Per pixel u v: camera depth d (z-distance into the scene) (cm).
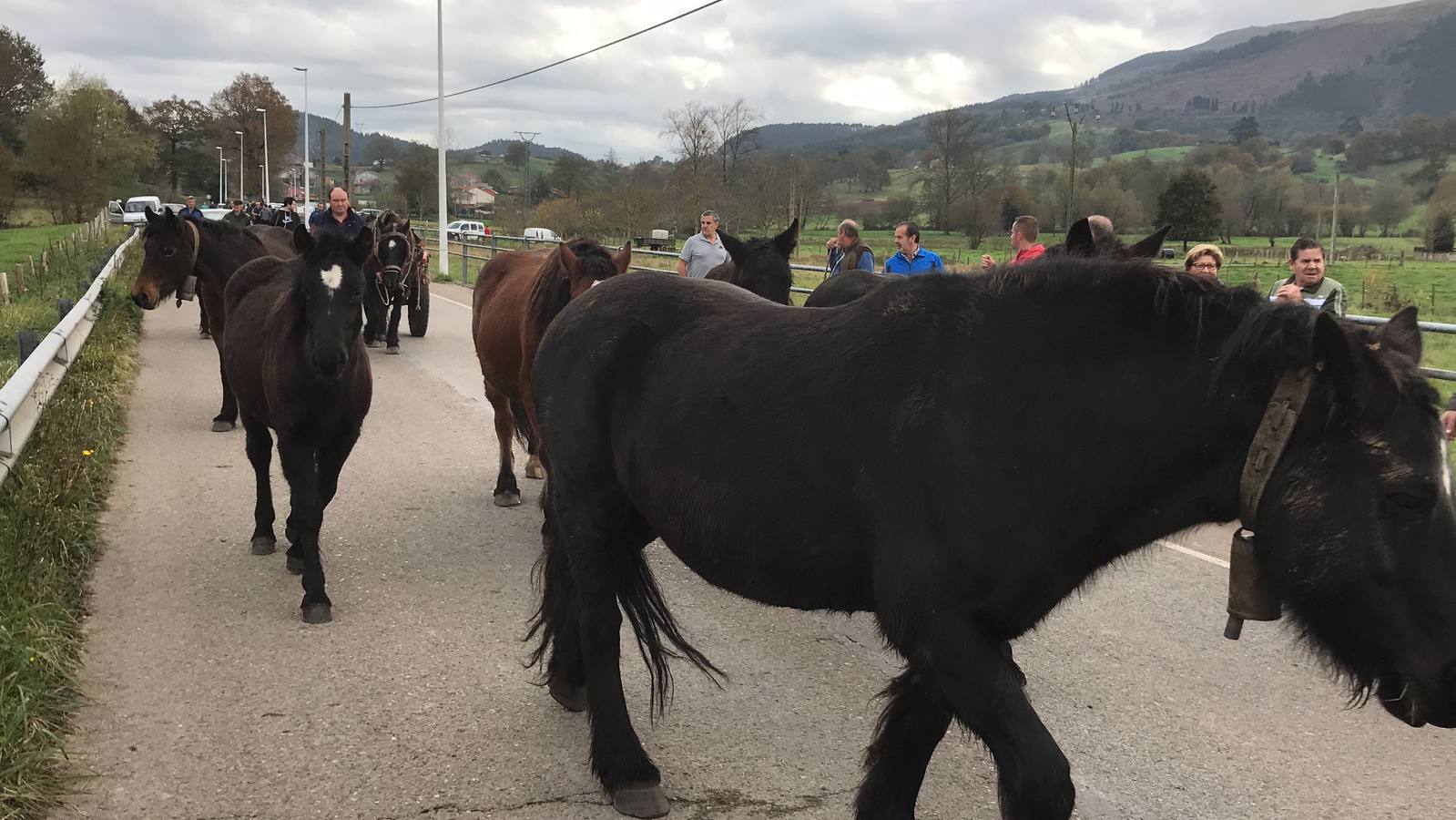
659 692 341
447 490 670
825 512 247
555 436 321
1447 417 439
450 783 315
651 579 334
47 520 475
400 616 454
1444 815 307
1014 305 239
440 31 2423
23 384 522
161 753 326
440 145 2450
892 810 263
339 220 921
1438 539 196
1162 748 348
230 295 600
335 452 496
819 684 399
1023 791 214
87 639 411
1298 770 334
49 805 290
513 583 501
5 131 7081
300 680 385
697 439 271
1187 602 491
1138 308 230
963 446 227
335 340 448
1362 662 209
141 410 877
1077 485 224
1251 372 214
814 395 252
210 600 464
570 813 300
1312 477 204
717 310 300
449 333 1512
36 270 1791
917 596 229
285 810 296
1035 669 413
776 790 318
